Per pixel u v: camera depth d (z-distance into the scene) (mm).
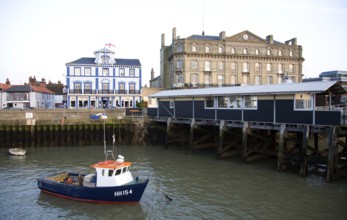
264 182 21547
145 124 39531
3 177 23156
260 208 16906
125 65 54719
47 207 17609
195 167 26266
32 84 66875
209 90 32438
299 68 61438
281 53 60375
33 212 16875
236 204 17562
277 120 24531
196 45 56281
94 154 32344
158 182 21922
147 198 18766
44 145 37312
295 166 25297
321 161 21906
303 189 19844
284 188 20141
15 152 31375
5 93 55875
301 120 22734
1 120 37094
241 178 22672
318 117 21594
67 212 16922
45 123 38125
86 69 53375
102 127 38750
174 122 35062
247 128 27016
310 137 29156
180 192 19750
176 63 56469
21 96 56219
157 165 27062
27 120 37562
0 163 27750
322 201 17734
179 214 16359
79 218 16109
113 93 54375
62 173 21062
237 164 27250
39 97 59688
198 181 22094
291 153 24172
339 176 22250
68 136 37844
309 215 15906
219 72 57250
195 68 56281
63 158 30094
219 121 30234
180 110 34562
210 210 16766
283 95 24000
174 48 57000
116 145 38844
